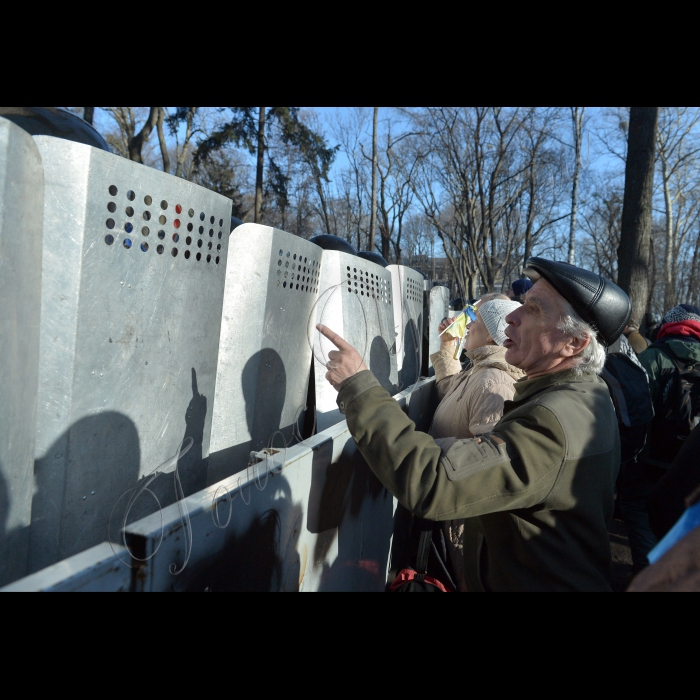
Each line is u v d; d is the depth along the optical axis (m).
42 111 1.31
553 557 1.14
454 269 20.06
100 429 1.09
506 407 1.42
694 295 28.58
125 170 1.08
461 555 1.87
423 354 3.63
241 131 16.11
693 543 0.63
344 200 24.92
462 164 18.09
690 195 28.17
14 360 0.84
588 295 1.24
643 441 2.85
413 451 1.12
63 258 0.99
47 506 1.02
